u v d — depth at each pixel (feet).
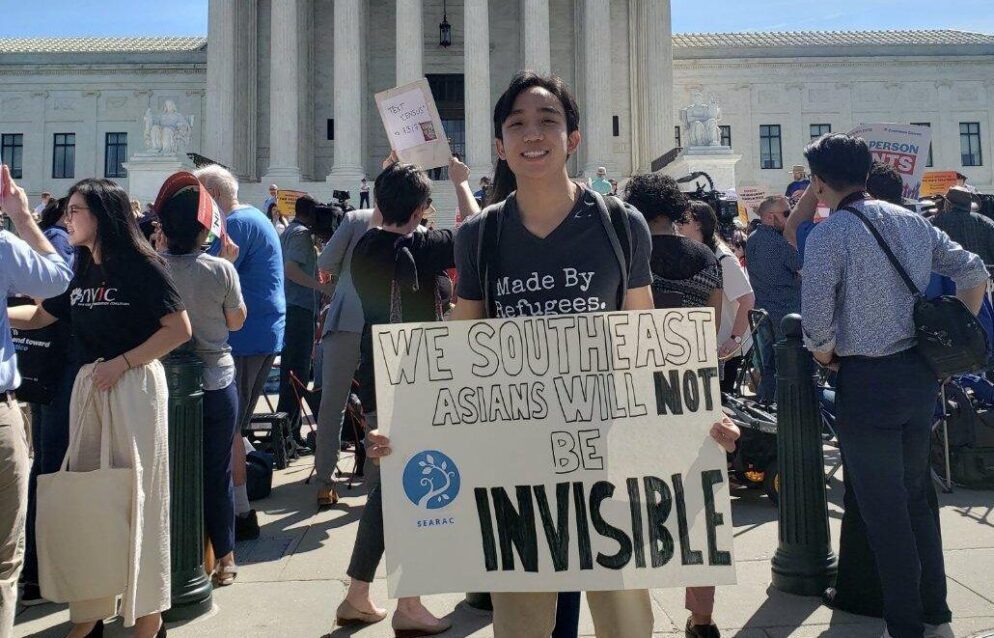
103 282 14.43
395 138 23.52
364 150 126.82
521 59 135.23
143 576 14.16
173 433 15.98
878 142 30.76
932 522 14.25
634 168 132.67
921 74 159.22
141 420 14.24
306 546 20.49
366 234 16.89
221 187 23.43
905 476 14.10
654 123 123.85
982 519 21.48
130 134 153.69
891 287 13.70
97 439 14.32
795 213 23.72
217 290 17.69
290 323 32.58
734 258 22.17
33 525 18.21
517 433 9.91
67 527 13.58
